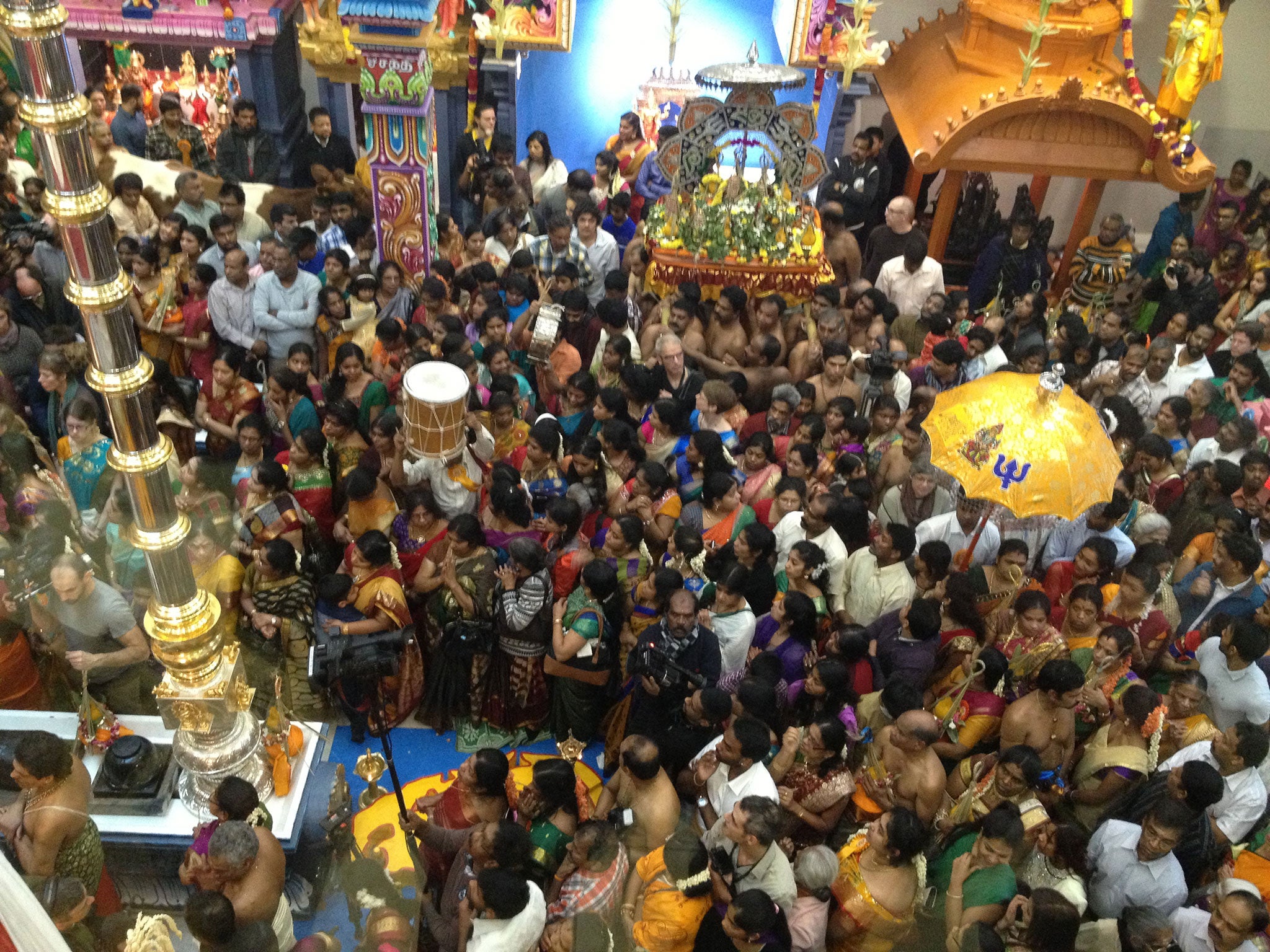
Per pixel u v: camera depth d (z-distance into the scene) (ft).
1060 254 39.73
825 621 19.30
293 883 15.38
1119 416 24.20
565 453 23.49
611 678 19.93
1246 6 37.45
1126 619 19.07
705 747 17.06
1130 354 26.48
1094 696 17.20
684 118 30.48
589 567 18.70
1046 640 18.01
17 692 17.19
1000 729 17.21
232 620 18.90
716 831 15.02
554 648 18.88
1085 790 16.87
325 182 33.32
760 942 13.14
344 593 18.48
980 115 31.63
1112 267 33.83
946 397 19.43
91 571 17.30
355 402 24.16
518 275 27.81
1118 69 34.47
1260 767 17.10
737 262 29.84
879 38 40.27
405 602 18.92
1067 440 18.02
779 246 29.81
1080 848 15.06
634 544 19.49
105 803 15.05
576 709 19.42
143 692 17.75
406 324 25.81
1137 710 16.49
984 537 20.80
